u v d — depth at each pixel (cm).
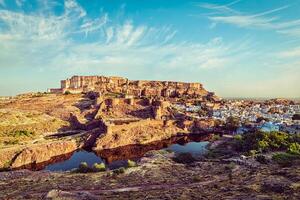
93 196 5234
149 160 9994
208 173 7312
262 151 9656
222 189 5012
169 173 7700
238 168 7581
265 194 4291
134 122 17838
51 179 7650
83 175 8025
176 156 10888
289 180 5119
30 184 7056
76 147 14812
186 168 8388
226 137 15200
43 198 5128
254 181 5331
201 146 14988
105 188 6131
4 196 5681
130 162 9206
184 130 18738
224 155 10650
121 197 5019
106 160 12681
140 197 4869
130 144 15825
